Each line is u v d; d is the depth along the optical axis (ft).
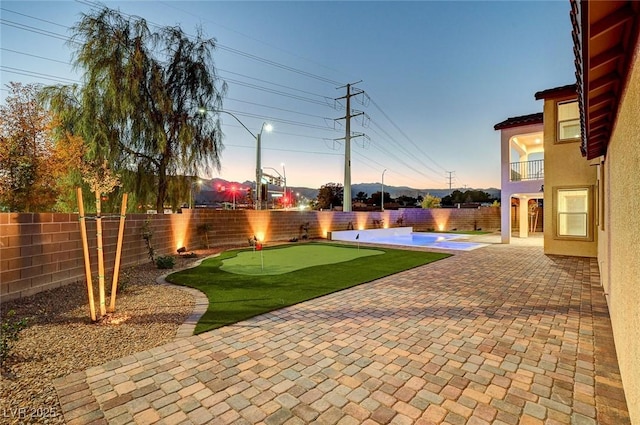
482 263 30.37
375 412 8.07
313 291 19.61
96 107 36.04
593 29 6.22
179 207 44.24
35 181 24.40
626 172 8.27
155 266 27.86
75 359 10.78
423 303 17.39
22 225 16.93
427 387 9.21
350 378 9.70
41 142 25.48
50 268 18.70
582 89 9.70
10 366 10.14
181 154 41.47
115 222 25.43
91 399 8.58
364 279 22.99
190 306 16.58
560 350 11.64
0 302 15.76
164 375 9.85
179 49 41.81
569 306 16.88
